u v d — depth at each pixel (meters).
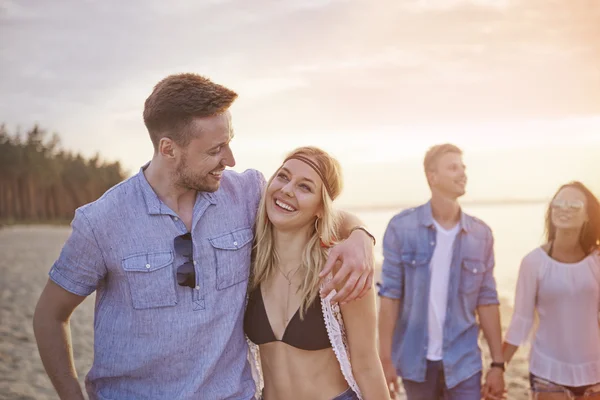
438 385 4.00
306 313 2.43
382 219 56.69
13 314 8.79
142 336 2.28
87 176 61.56
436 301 3.97
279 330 2.47
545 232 3.74
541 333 3.68
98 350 2.34
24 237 32.25
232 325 2.39
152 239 2.28
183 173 2.27
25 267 15.66
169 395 2.29
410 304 4.02
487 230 4.05
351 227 2.51
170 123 2.22
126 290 2.26
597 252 3.60
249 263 2.51
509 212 65.25
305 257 2.44
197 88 2.23
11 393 5.21
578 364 3.56
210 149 2.24
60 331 2.29
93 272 2.26
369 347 2.43
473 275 3.96
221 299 2.37
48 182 58.78
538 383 3.66
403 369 4.00
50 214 58.88
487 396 3.94
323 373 2.47
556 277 3.58
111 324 2.30
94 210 2.23
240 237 2.45
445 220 4.05
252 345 2.55
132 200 2.29
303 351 2.46
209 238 2.37
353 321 2.40
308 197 2.40
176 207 2.34
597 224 3.56
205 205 2.39
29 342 7.13
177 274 2.28
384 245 4.14
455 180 3.91
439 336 3.96
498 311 4.03
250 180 2.65
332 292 2.41
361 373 2.46
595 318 3.60
